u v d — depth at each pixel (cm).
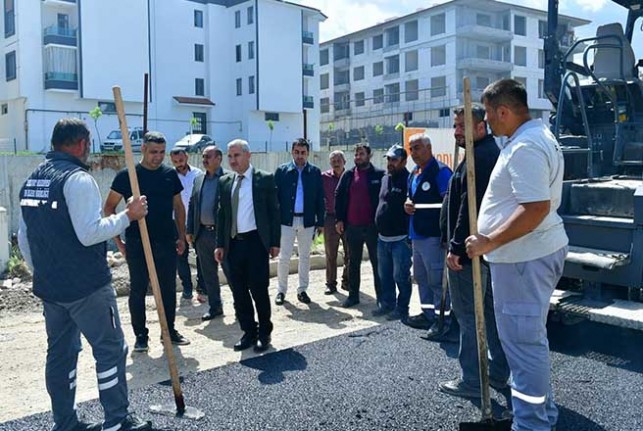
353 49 6047
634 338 525
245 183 521
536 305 321
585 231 496
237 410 396
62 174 334
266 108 4547
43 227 333
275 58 4559
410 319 594
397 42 5531
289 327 602
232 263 525
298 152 692
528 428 324
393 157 602
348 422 376
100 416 390
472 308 408
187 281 728
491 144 403
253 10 4438
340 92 6200
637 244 456
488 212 327
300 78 4716
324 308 680
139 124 4091
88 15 3747
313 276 862
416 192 565
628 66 598
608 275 470
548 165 306
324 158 1577
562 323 540
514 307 323
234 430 366
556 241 322
